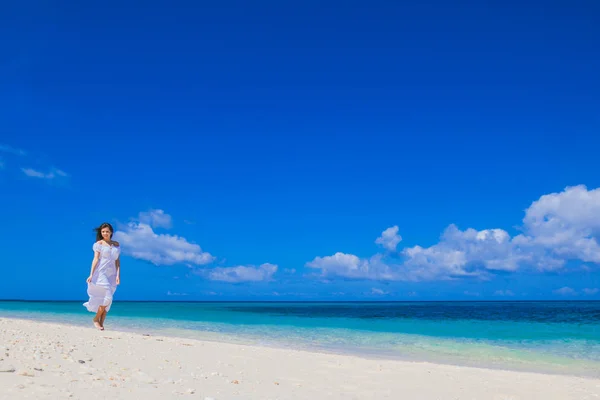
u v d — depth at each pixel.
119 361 7.66
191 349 10.68
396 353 14.42
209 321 29.03
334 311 55.25
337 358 11.00
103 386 5.13
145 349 9.85
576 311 54.22
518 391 7.89
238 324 26.67
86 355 7.86
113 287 12.82
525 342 18.17
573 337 20.23
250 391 6.07
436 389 7.62
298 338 18.56
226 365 8.57
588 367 12.41
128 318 29.80
